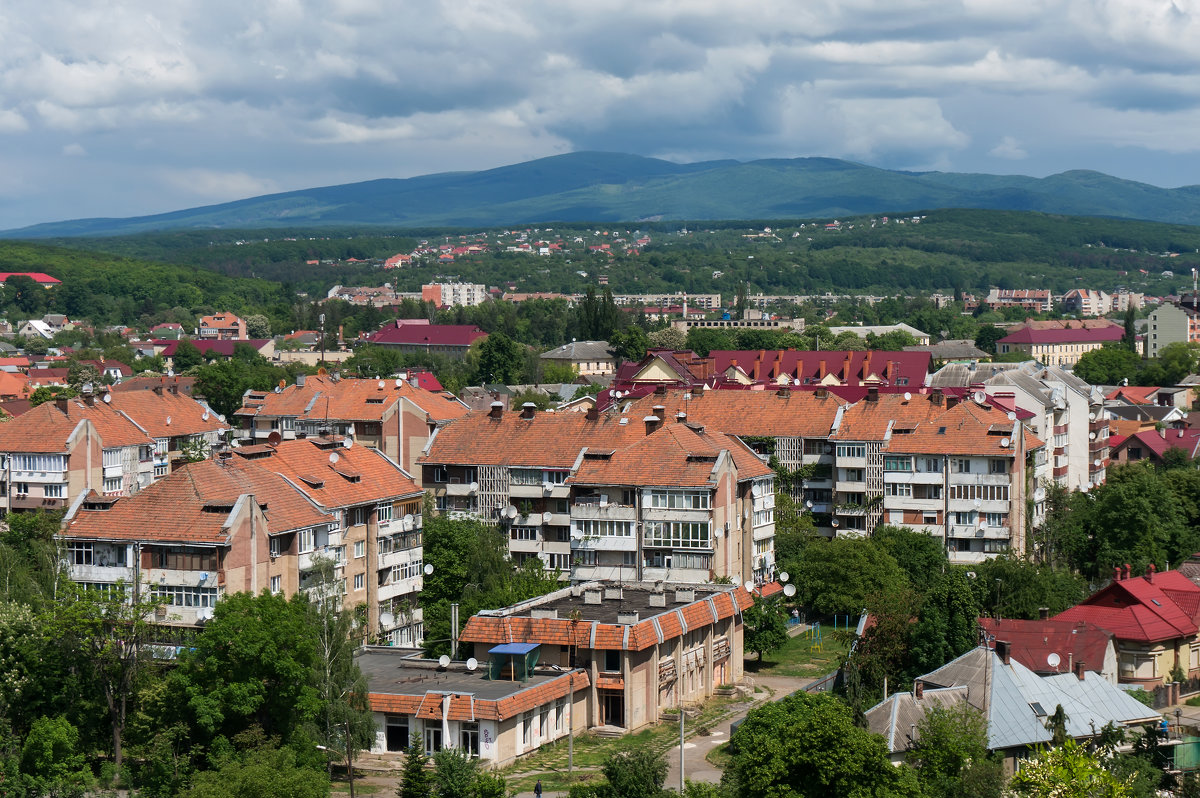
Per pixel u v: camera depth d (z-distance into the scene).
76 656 146.50
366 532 184.62
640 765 120.94
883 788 111.06
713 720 162.88
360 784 140.38
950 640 159.75
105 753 146.75
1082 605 178.00
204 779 124.88
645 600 173.75
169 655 152.88
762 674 187.62
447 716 144.25
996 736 128.75
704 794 116.38
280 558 168.50
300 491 175.25
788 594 187.25
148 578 161.12
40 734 139.88
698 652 172.50
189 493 164.50
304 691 141.62
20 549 196.75
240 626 140.75
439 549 197.25
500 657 155.12
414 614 192.62
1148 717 138.62
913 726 127.69
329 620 149.62
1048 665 149.00
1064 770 114.94
